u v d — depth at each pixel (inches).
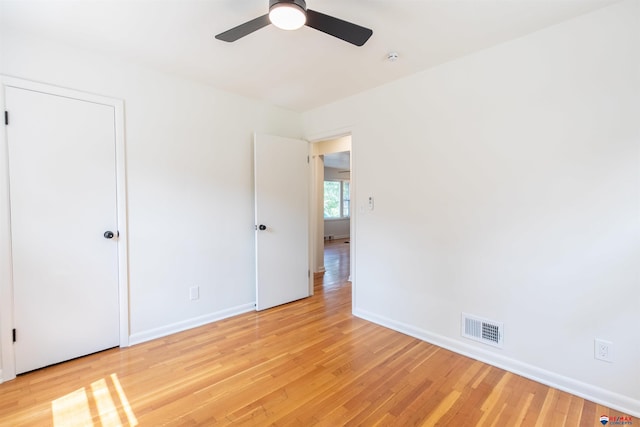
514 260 85.0
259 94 126.5
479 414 68.6
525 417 67.6
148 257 104.7
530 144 81.5
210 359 92.3
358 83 114.6
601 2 68.4
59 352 89.0
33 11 71.6
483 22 75.7
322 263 208.5
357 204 125.9
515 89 83.5
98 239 94.7
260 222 132.2
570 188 75.8
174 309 111.2
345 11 71.4
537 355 81.5
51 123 86.2
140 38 84.2
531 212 81.8
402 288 111.3
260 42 85.7
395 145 112.1
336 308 137.6
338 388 77.9
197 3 68.9
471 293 93.7
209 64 99.7
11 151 80.7
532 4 68.9
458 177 95.4
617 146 69.7
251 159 133.0
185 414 68.3
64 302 89.6
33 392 75.8
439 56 93.4
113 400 72.9
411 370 86.4
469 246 93.7
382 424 65.5
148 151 103.8
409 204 108.3
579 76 73.9
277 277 139.6
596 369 73.0
